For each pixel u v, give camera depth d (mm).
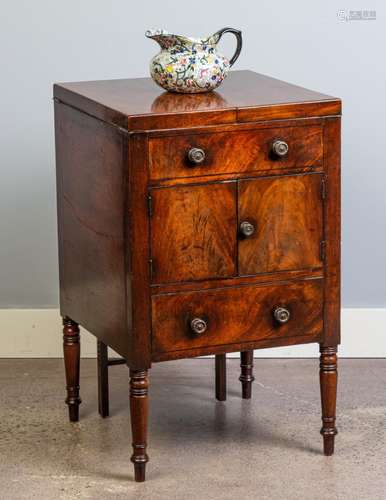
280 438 3459
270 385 3887
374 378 3949
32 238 4125
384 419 3590
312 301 3215
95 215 3225
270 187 3100
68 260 3475
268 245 3135
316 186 3141
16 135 4051
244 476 3211
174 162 2996
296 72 4023
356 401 3736
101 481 3189
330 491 3119
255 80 3441
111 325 3207
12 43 3984
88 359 4145
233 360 4125
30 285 4152
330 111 3105
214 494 3109
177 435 3484
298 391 3832
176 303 3088
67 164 3391
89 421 3592
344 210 4098
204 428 3535
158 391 3848
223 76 3254
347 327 4156
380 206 4102
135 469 3178
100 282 3248
